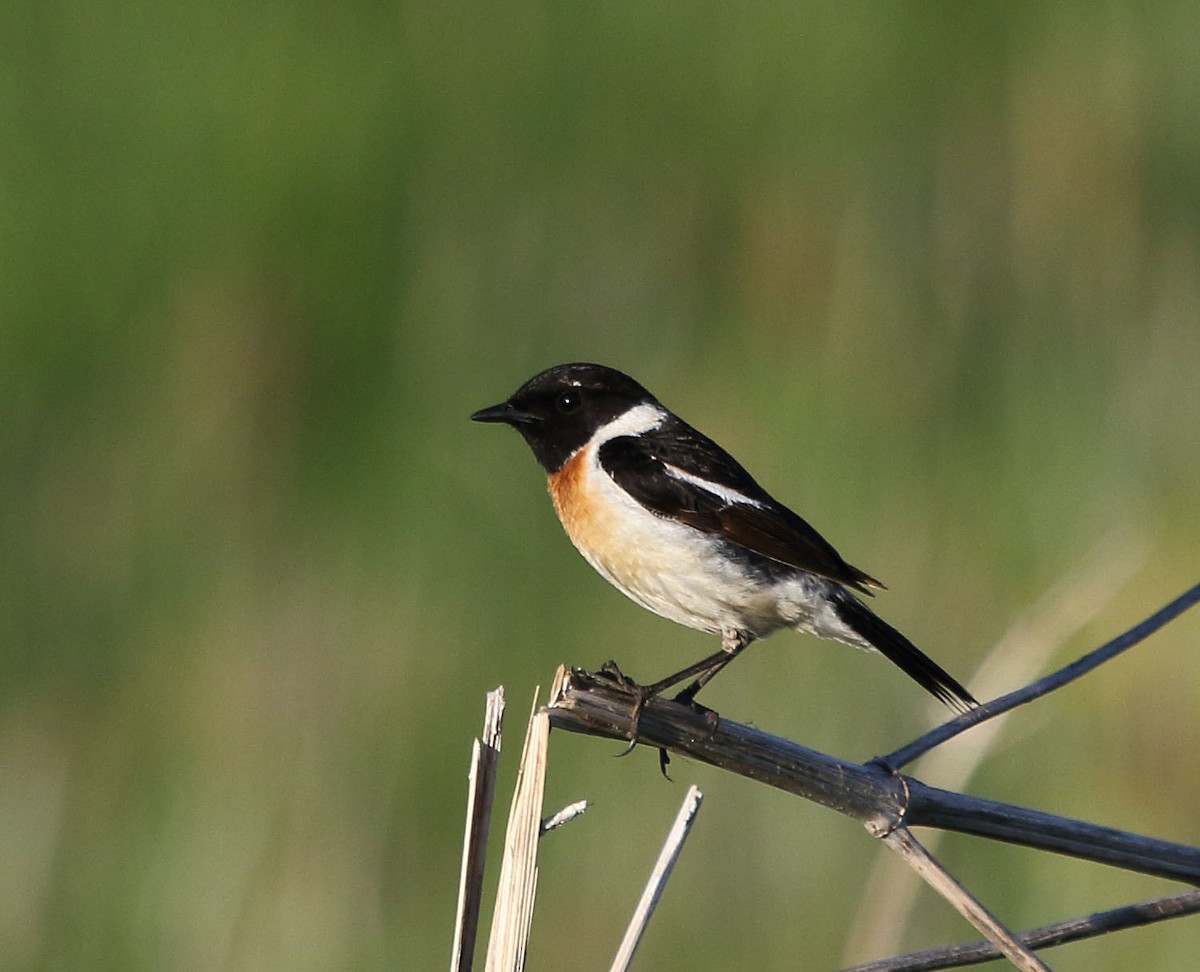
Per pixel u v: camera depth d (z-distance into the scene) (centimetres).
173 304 1338
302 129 1399
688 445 886
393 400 1325
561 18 1486
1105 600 853
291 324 1335
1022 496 1257
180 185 1385
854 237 1419
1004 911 1024
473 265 1395
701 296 1412
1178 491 1218
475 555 1234
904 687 1126
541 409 922
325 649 1173
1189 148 1412
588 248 1420
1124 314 1374
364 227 1391
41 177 1381
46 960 1033
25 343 1310
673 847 614
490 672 1163
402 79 1459
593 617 1190
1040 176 1425
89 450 1276
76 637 1180
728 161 1452
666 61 1485
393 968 1027
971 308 1393
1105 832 638
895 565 1233
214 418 1294
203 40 1435
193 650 1170
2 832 1074
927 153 1455
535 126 1456
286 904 1040
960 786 819
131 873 1057
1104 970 1008
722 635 880
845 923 1024
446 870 1074
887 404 1325
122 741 1120
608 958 1037
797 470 1288
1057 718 1123
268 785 1094
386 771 1106
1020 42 1465
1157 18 1438
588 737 1102
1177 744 1089
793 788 620
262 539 1241
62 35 1421
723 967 1032
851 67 1475
